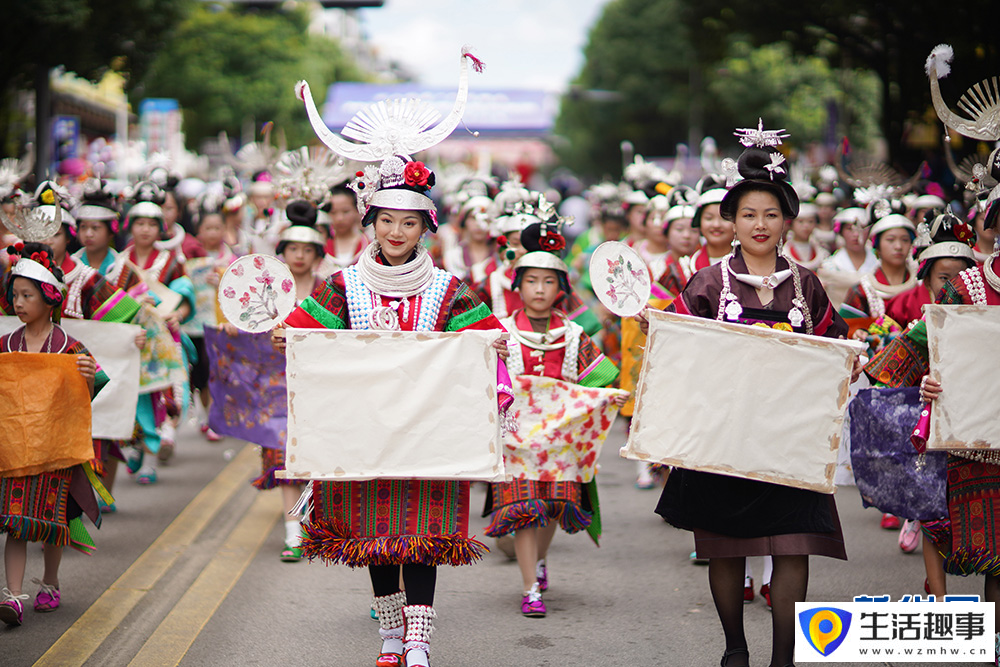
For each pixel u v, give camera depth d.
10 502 6.73
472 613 7.43
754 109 38.28
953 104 14.71
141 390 10.20
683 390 5.54
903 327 8.66
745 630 7.02
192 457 12.96
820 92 37.03
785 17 19.14
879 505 6.68
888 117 18.78
